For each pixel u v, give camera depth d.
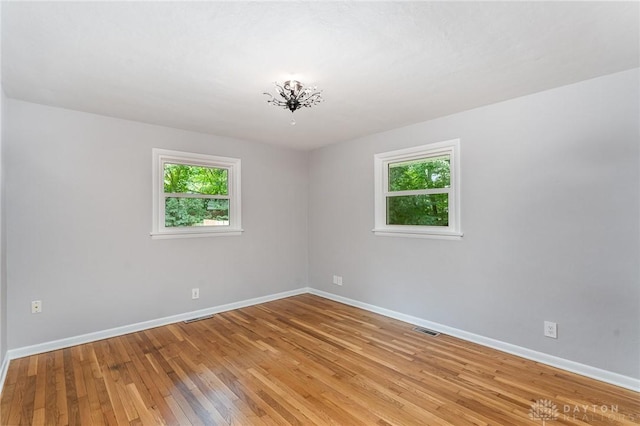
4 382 2.32
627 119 2.25
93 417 1.93
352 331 3.34
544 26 1.69
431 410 2.00
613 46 1.91
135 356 2.76
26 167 2.77
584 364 2.43
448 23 1.67
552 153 2.57
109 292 3.20
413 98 2.75
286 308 4.16
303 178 4.91
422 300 3.48
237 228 4.17
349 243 4.31
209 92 2.58
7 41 1.80
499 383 2.31
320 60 2.06
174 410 2.00
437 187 3.43
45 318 2.86
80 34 1.74
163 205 3.60
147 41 1.82
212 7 1.51
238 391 2.21
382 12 1.57
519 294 2.76
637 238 2.22
